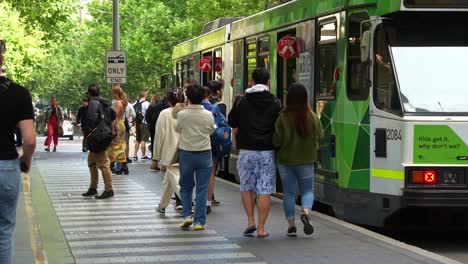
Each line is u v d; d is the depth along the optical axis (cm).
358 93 1681
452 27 1603
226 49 2920
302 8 2031
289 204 1538
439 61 1591
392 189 1566
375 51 1622
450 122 1541
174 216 1869
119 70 3703
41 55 4697
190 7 7044
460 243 1673
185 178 1638
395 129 1562
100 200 2192
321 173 1859
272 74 2289
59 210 1981
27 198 2228
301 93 1488
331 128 1806
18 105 966
